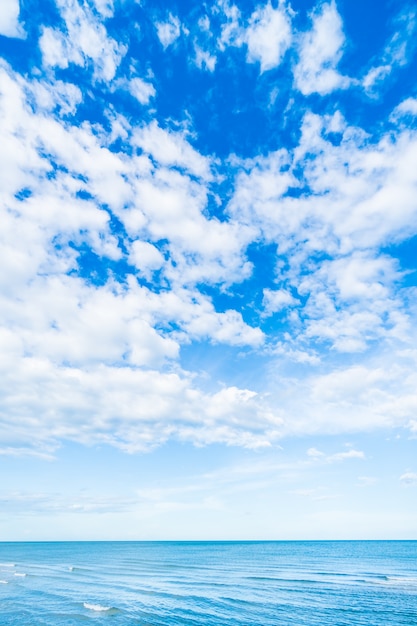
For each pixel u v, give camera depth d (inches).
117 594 1401.3
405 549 4448.8
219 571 2177.7
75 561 3036.4
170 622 984.9
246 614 1068.5
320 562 2738.7
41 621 1013.8
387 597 1295.5
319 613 1074.1
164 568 2373.3
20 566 2632.9
